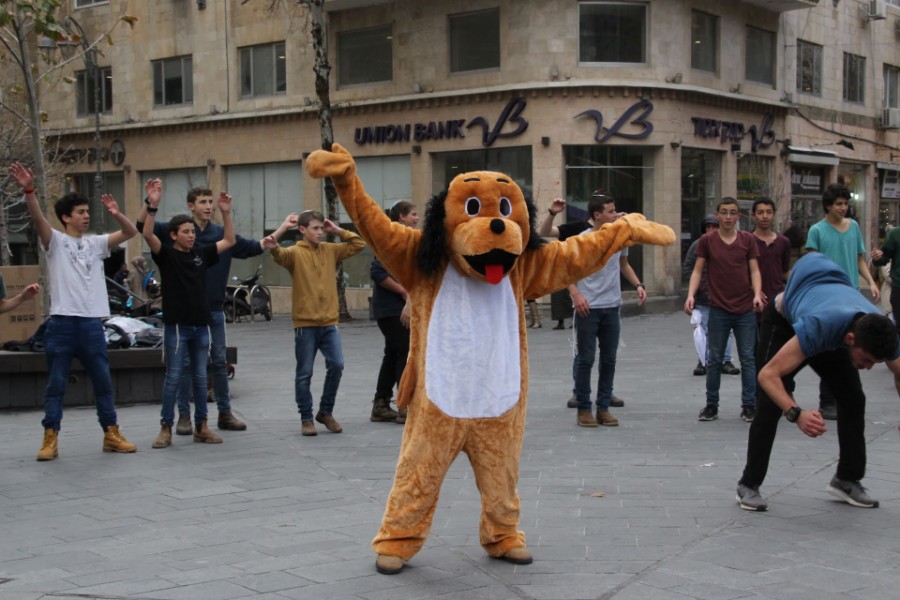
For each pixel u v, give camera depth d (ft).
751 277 29.58
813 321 17.88
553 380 39.50
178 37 101.45
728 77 90.17
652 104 81.97
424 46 85.87
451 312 15.76
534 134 81.15
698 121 85.92
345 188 15.17
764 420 19.74
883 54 114.11
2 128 76.59
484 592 15.17
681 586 15.31
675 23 83.46
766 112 95.40
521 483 22.17
